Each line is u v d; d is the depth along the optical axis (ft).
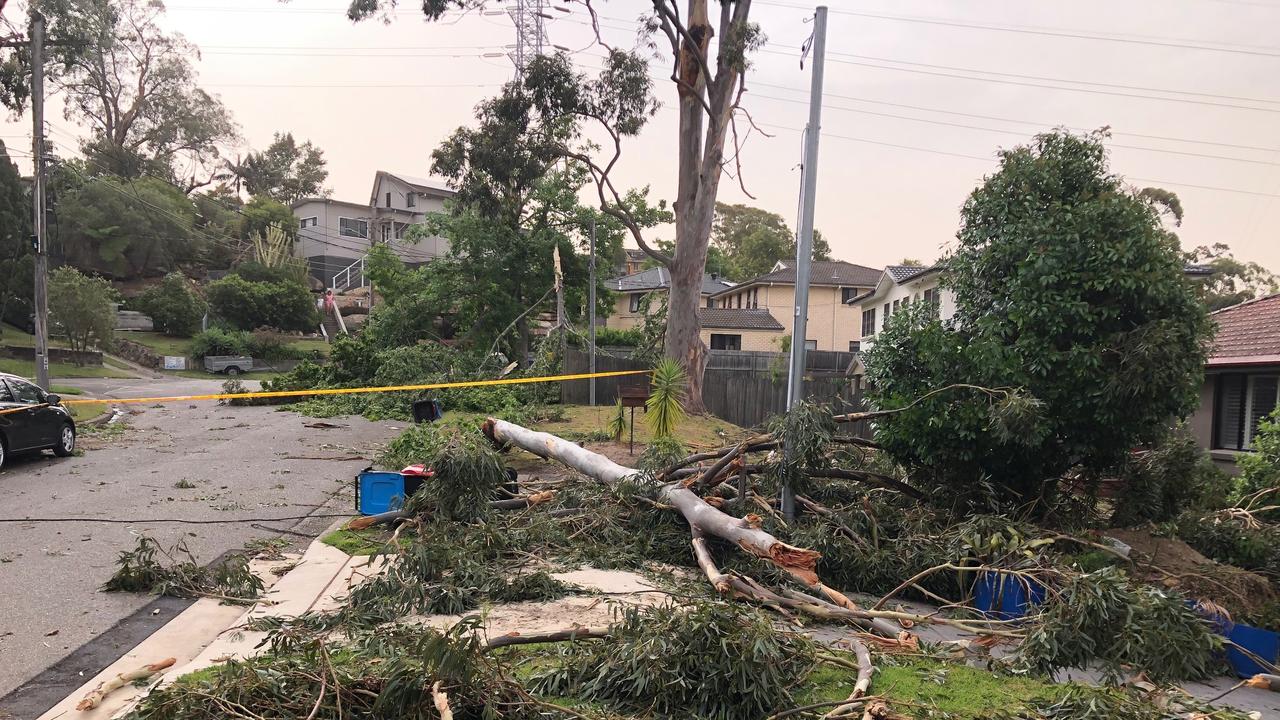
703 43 67.15
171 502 31.96
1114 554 23.77
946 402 27.66
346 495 35.09
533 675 14.71
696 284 69.00
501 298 96.32
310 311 160.76
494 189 75.05
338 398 74.54
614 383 78.43
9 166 111.86
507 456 44.93
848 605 19.13
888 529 25.75
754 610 15.65
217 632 18.01
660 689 13.42
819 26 29.73
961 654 17.81
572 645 15.93
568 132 94.43
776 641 15.03
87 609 19.15
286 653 14.24
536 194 97.25
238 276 156.56
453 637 13.20
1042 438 25.50
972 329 29.30
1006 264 28.73
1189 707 14.61
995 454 27.73
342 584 21.79
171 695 12.26
